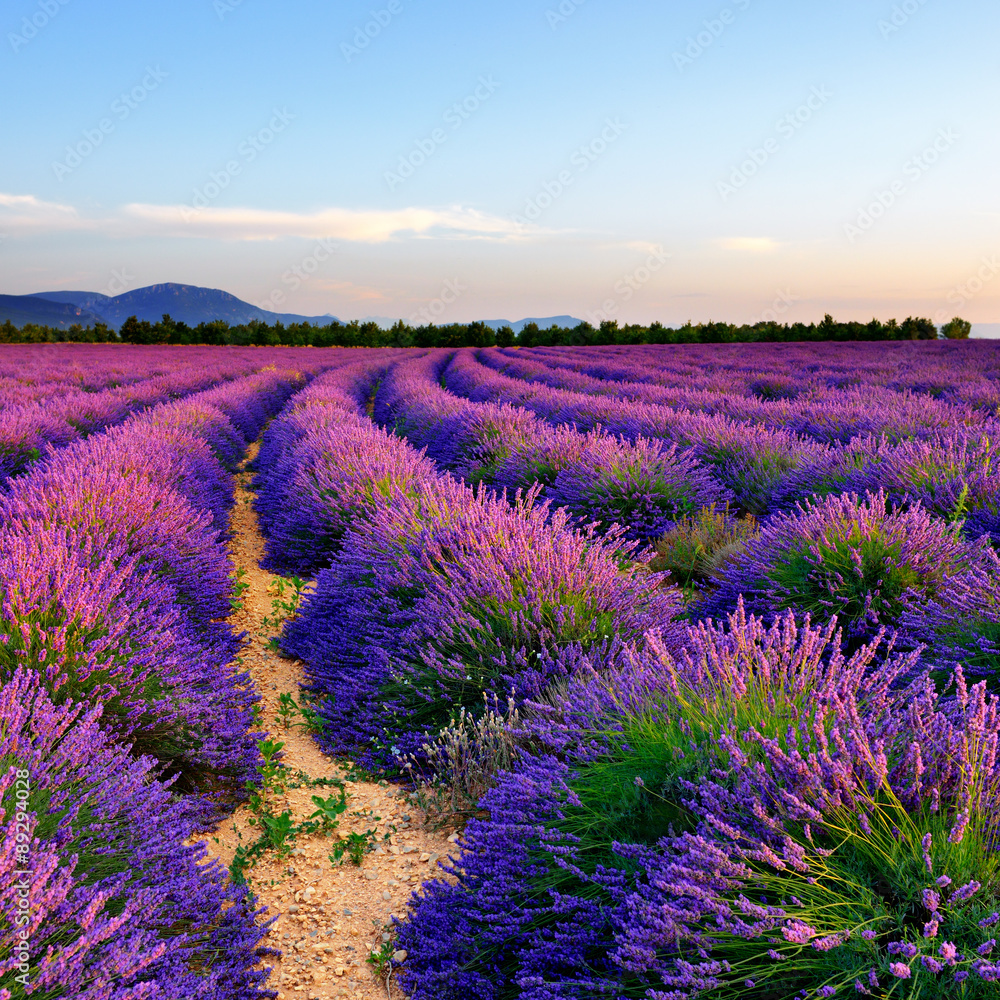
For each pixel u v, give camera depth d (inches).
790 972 68.5
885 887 71.5
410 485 278.1
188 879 88.1
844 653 162.9
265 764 136.9
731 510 311.1
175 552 199.5
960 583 144.0
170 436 381.1
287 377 1128.2
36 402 567.2
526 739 128.0
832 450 292.8
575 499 303.7
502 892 91.5
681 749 91.4
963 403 450.9
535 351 2020.2
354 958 95.2
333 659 182.1
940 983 60.7
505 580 159.2
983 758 74.0
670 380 821.9
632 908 76.1
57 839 82.6
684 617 198.2
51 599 130.4
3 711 92.1
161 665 135.2
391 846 120.1
